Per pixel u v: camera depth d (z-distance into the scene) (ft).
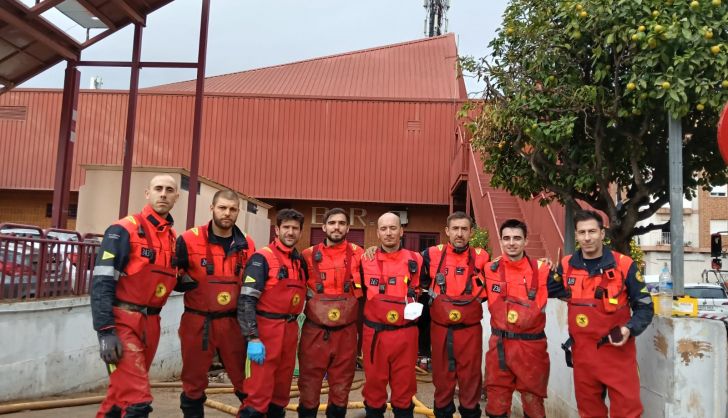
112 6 32.58
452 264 15.24
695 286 43.91
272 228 69.46
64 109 34.53
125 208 33.27
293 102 68.18
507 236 14.40
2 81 34.60
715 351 11.96
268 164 67.26
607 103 17.65
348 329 15.05
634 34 15.28
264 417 14.42
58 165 34.06
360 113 67.77
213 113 68.08
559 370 18.44
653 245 80.94
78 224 37.32
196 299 14.47
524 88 18.21
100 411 12.35
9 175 67.87
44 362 19.89
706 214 88.74
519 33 18.65
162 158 67.46
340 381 14.93
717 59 14.53
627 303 12.70
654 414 12.82
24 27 29.22
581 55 18.03
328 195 66.64
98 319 11.92
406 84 76.38
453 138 66.64
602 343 12.57
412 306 14.34
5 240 18.44
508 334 14.19
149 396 12.19
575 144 19.30
